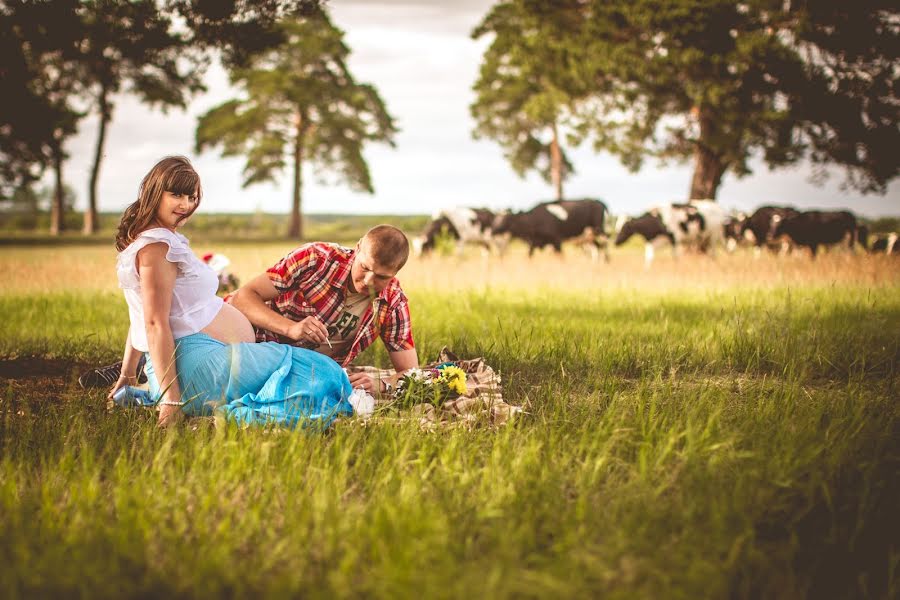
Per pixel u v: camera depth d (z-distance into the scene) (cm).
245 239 4294
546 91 3064
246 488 291
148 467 312
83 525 257
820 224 1905
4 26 660
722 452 330
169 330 389
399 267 415
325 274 439
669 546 254
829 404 421
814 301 835
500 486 288
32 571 229
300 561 238
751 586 235
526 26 2712
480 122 4797
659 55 2238
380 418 383
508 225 2017
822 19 2008
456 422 384
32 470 321
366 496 297
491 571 229
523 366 564
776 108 2192
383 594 218
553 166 4931
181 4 694
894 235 1772
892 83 2009
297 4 711
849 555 256
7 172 1575
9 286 1128
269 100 4725
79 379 474
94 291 1071
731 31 2147
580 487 296
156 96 3372
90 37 698
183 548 242
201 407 398
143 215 392
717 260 1761
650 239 1975
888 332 658
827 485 297
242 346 400
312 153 4772
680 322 760
